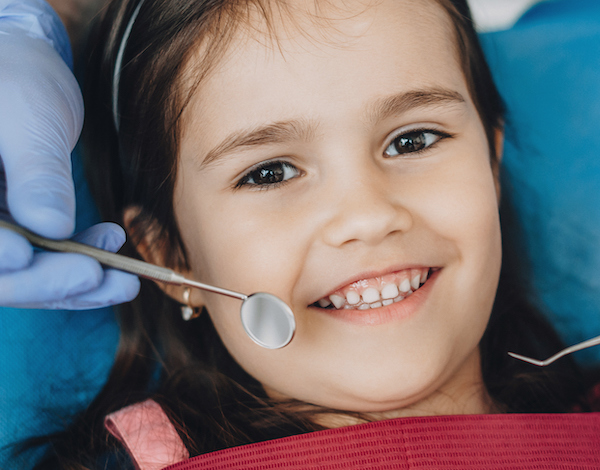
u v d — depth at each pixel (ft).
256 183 2.69
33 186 2.12
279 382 2.90
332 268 2.58
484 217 2.73
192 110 2.69
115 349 3.73
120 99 3.15
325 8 2.55
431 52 2.69
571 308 4.00
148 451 3.07
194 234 2.87
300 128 2.50
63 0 3.62
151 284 3.68
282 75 2.51
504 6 4.23
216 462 2.70
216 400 3.39
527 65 4.15
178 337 3.68
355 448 2.65
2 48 2.85
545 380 3.69
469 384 3.24
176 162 2.85
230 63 2.57
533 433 2.72
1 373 3.51
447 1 2.96
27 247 1.98
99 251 2.11
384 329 2.67
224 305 2.85
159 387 3.61
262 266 2.64
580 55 4.09
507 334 3.91
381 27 2.57
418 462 2.63
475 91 3.16
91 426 3.49
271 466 2.66
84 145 3.56
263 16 2.56
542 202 4.08
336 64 2.50
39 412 3.51
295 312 2.70
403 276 2.67
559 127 4.07
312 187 2.60
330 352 2.72
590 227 3.99
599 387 3.78
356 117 2.50
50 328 3.64
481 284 2.79
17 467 3.40
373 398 2.67
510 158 4.13
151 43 2.85
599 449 2.72
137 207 3.26
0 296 2.04
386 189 2.55
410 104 2.60
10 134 2.37
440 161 2.73
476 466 2.64
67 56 3.51
